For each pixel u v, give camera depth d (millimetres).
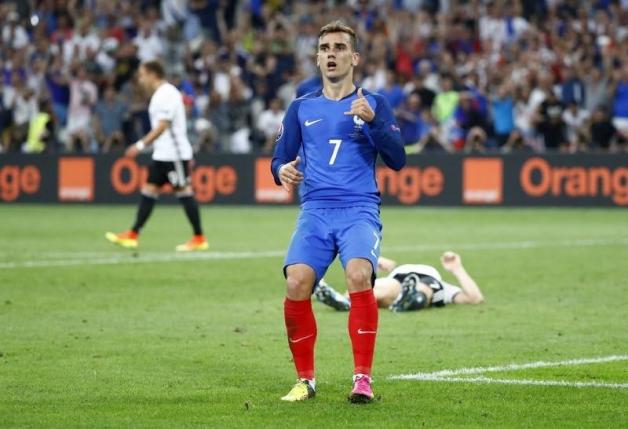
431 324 33938
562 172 81875
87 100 94688
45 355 28750
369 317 23188
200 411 22688
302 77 93188
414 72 95000
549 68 91938
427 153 83938
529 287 42344
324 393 24391
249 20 104688
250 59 98500
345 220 23672
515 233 64562
